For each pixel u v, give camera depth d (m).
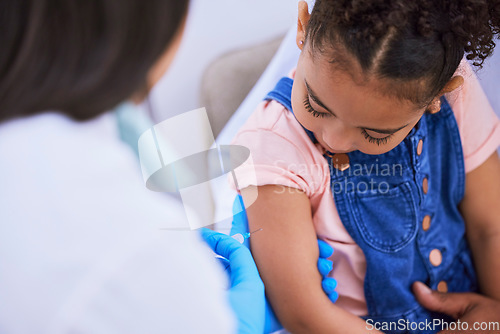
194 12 1.23
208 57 1.26
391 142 0.71
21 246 0.35
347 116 0.65
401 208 0.88
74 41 0.36
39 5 0.35
